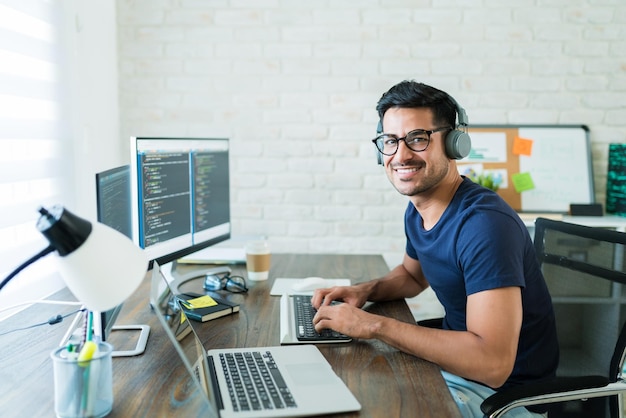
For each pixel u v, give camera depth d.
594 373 1.38
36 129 1.84
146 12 2.73
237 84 2.78
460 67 2.75
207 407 0.97
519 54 2.75
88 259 0.84
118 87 2.76
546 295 1.39
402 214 2.84
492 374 1.11
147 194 1.52
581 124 2.79
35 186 1.86
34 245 1.79
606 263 1.41
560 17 2.72
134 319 1.42
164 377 1.09
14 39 1.71
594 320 1.41
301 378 1.06
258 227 2.86
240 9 2.74
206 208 1.88
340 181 2.83
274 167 2.83
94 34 2.41
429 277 1.46
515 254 1.20
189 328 1.18
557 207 2.78
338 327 1.27
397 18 2.73
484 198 1.31
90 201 2.33
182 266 1.99
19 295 1.70
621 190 2.71
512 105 2.78
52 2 1.96
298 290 1.68
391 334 1.21
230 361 1.14
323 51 2.75
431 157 1.33
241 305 1.56
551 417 1.35
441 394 1.02
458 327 1.46
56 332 1.32
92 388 0.91
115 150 2.71
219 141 1.95
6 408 0.95
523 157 2.78
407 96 1.33
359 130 2.79
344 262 2.16
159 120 2.79
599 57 2.74
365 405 0.98
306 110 2.79
